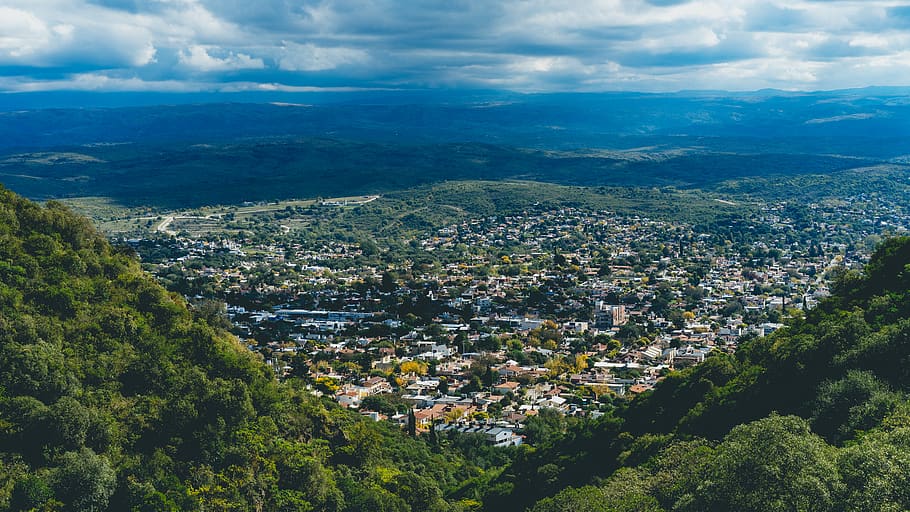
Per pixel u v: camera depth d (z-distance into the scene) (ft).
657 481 387.96
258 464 451.53
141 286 535.60
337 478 495.00
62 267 509.35
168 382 461.78
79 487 363.15
